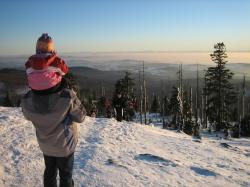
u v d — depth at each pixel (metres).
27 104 2.42
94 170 4.11
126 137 6.70
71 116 2.46
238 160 6.35
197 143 7.48
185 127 27.36
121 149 5.54
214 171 4.92
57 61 2.36
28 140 5.16
